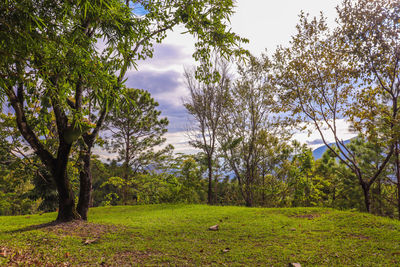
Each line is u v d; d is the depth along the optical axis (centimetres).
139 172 2369
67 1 448
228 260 495
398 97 1319
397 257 468
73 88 618
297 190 1567
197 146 1953
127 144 2370
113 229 761
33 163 981
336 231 679
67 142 792
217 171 2078
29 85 580
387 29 1198
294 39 1473
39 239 602
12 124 994
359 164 1934
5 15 400
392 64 1234
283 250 535
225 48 805
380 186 1947
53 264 459
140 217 984
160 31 888
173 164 1877
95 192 2512
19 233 652
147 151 2414
